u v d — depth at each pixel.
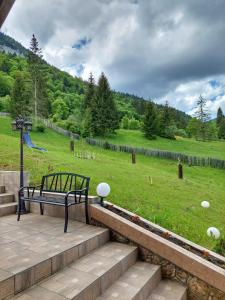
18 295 3.02
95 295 3.39
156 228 5.27
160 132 52.12
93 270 3.71
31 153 15.23
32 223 5.36
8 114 50.06
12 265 3.28
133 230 4.91
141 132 54.16
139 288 3.71
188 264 4.48
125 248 4.73
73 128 44.88
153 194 10.23
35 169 10.58
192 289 4.47
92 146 36.47
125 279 3.99
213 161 32.12
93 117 46.56
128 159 30.98
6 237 4.45
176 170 27.45
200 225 7.97
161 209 8.41
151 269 4.43
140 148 35.22
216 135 68.38
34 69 49.09
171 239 5.06
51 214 5.98
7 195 6.40
